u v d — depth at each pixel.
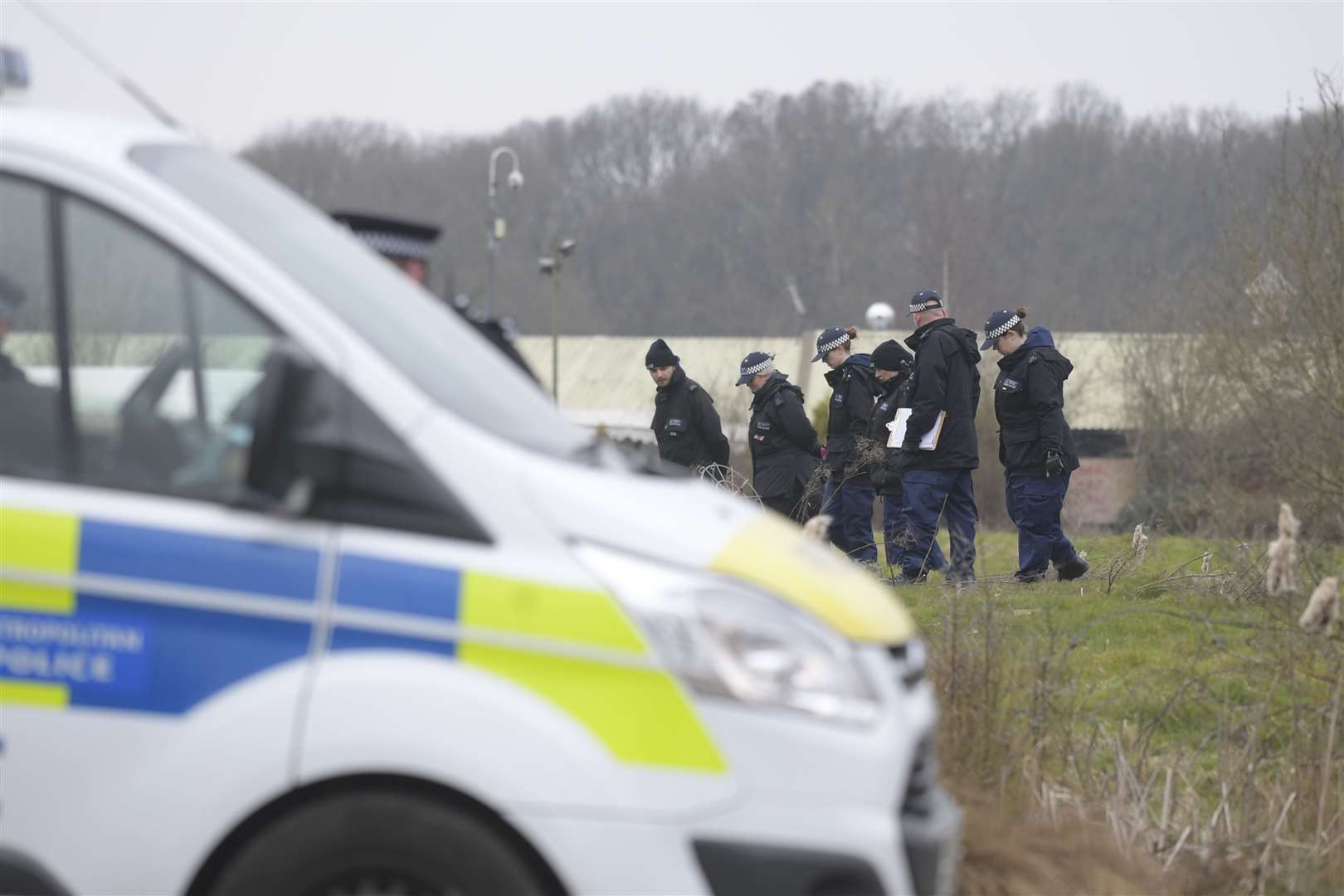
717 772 12.59
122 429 13.48
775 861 12.48
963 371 42.34
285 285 13.60
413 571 12.80
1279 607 22.42
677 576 12.98
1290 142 41.00
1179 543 48.22
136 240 13.73
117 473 13.35
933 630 22.86
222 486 13.23
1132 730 23.17
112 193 13.78
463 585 12.78
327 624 12.76
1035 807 19.64
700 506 14.19
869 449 43.66
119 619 12.91
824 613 13.30
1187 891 19.03
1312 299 39.03
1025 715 20.92
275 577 12.82
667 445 45.81
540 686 12.67
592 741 12.55
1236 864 19.27
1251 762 20.30
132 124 15.22
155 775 12.66
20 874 12.85
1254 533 35.22
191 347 13.55
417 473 13.02
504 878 12.49
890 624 14.11
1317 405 38.03
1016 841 18.12
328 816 12.57
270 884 12.55
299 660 12.73
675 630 12.77
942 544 53.31
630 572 12.95
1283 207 40.41
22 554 13.05
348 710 12.48
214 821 12.53
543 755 12.44
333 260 14.85
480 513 12.98
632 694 12.68
